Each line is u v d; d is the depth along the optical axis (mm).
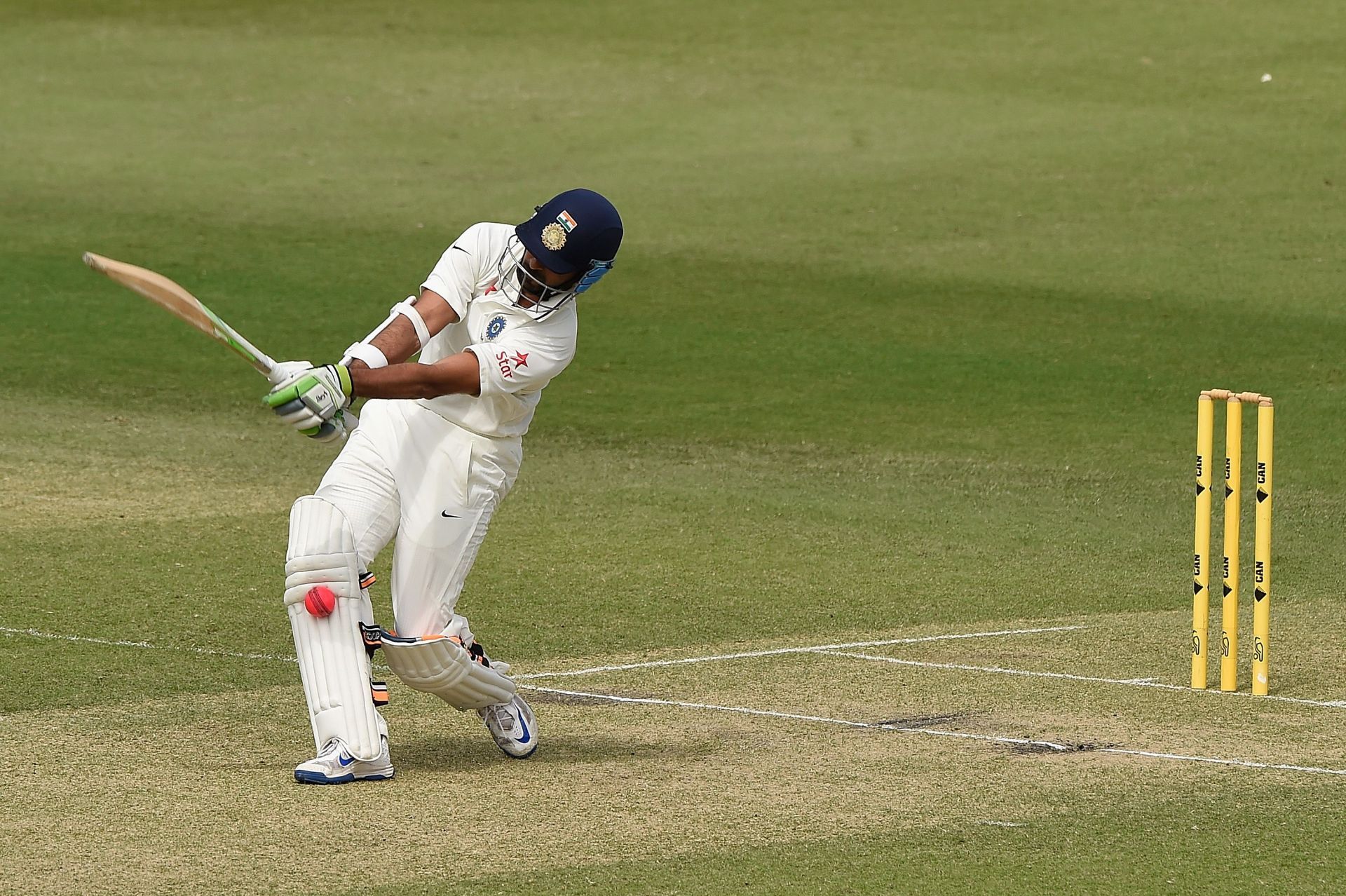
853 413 45750
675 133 77562
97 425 43156
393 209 66500
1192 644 27047
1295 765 21453
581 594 29922
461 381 19906
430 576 20734
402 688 24688
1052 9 97188
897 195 68750
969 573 32000
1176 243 62844
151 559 31422
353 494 20531
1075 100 81938
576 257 19953
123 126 78188
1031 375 49344
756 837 18562
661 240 63156
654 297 56938
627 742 22078
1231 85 83625
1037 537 34906
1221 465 41094
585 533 34469
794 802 19734
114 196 67562
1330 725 23234
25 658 25359
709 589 30406
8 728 22156
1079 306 56094
